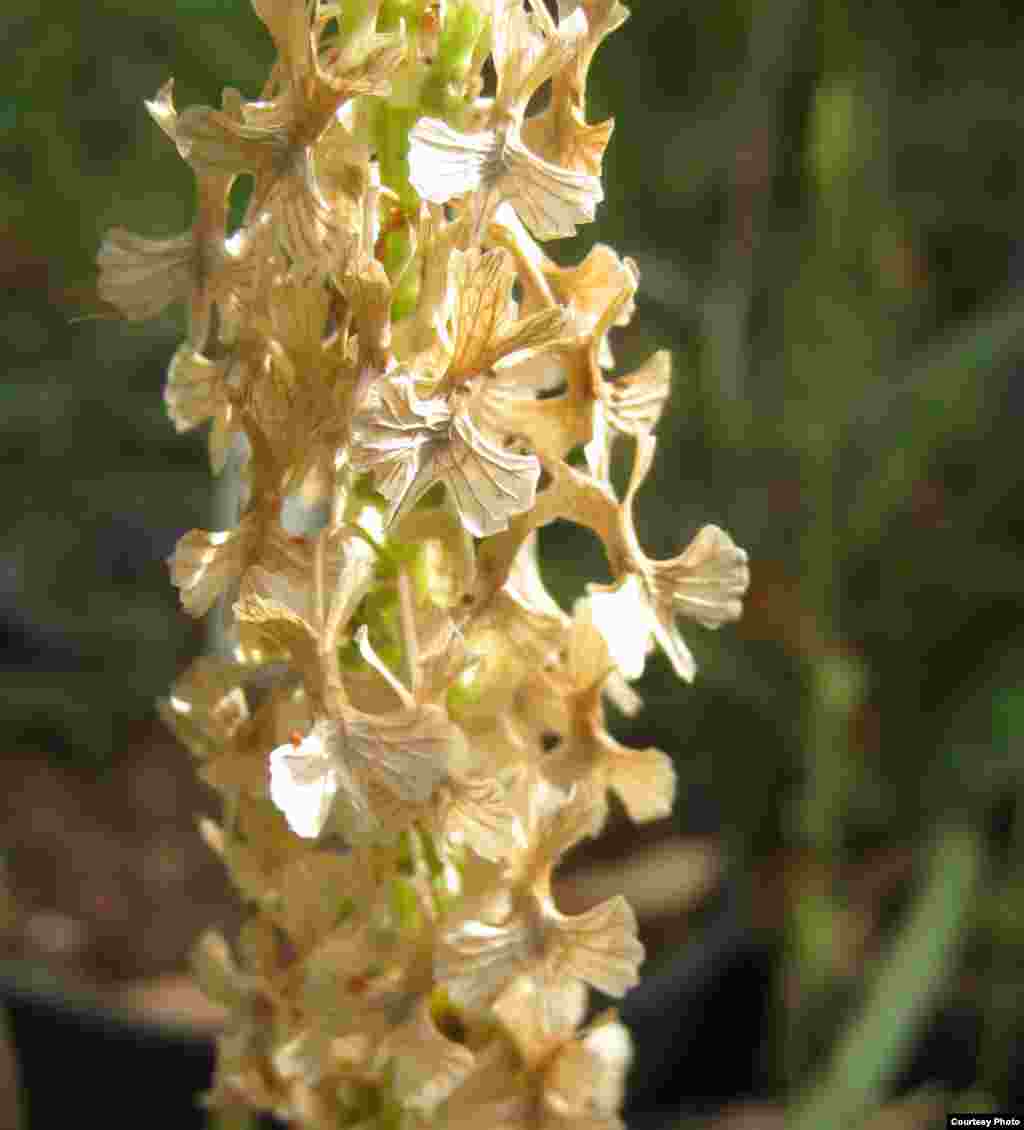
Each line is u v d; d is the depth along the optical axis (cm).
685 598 12
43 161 44
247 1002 13
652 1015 32
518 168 10
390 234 11
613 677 13
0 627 43
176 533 45
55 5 42
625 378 12
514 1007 13
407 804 11
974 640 39
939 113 41
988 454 40
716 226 42
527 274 11
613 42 40
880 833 37
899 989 26
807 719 31
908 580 38
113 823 39
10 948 34
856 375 33
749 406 35
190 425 12
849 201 33
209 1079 31
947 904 28
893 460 35
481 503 10
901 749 38
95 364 43
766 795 37
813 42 37
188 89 38
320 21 11
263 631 11
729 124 37
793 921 31
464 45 11
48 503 46
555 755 12
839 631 34
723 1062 34
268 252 11
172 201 43
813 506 33
